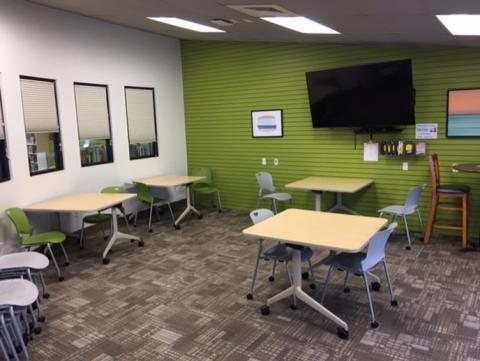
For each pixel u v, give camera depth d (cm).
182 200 776
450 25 360
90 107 602
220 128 731
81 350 302
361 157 593
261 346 299
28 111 504
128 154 668
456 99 514
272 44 648
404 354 282
